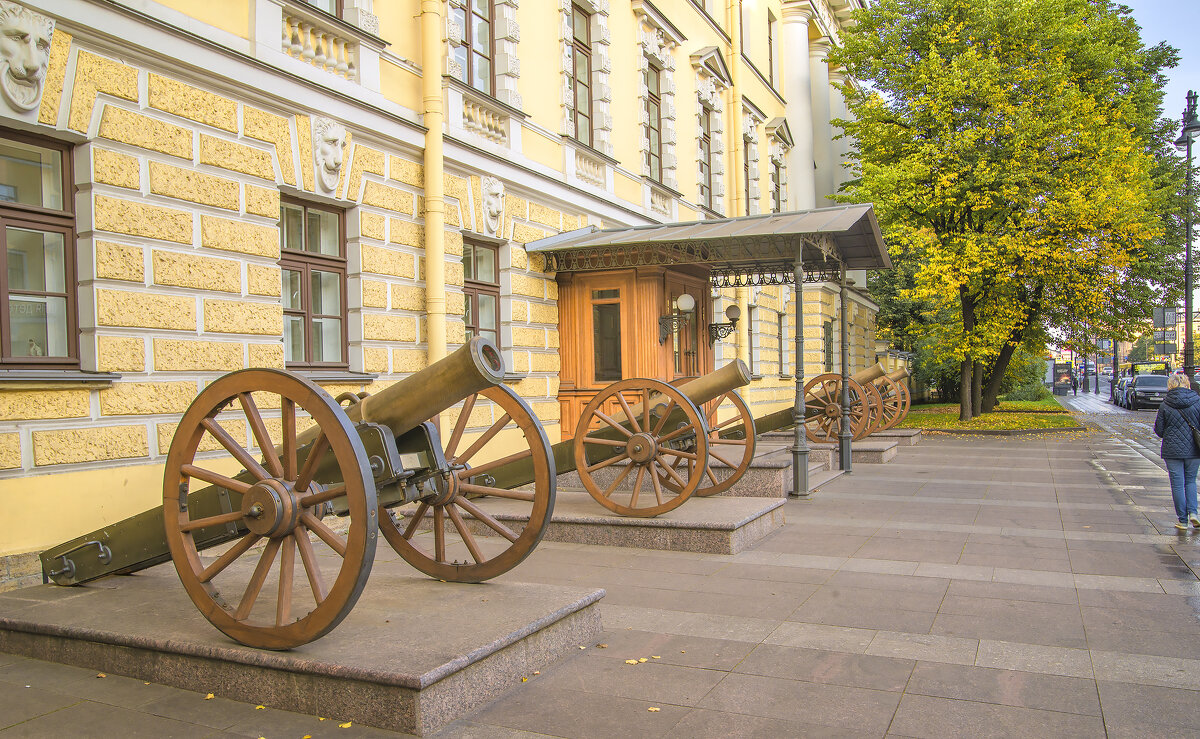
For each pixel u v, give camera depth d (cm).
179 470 453
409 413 480
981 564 741
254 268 778
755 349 2266
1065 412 3138
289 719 399
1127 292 2780
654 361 1286
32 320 621
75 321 646
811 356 2716
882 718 405
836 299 3039
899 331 4034
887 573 707
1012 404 3484
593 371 1316
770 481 1081
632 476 1103
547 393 1282
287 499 430
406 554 587
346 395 568
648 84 1694
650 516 831
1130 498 1143
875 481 1342
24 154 621
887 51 2534
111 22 645
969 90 2366
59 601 527
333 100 866
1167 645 516
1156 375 3900
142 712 407
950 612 589
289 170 821
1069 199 2281
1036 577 693
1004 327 2498
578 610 513
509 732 389
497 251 1198
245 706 414
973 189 2412
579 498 990
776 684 451
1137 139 2600
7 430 582
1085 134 2319
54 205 639
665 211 1712
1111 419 3166
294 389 423
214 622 441
